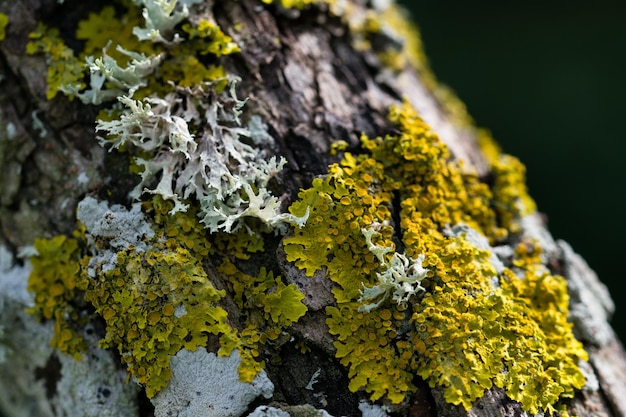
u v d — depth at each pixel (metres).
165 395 0.34
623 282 0.51
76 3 0.37
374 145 0.36
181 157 0.35
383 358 0.34
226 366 0.34
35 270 0.36
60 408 0.36
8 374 0.39
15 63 0.37
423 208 0.36
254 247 0.35
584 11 0.57
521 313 0.35
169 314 0.34
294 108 0.37
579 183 0.54
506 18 0.59
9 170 0.37
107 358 0.35
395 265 0.34
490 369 0.34
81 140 0.36
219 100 0.36
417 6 0.61
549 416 0.34
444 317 0.34
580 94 0.55
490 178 0.39
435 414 0.33
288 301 0.34
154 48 0.36
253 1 0.38
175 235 0.34
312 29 0.39
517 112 0.57
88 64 0.35
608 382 0.36
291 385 0.34
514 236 0.38
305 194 0.35
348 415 0.34
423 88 0.42
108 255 0.34
